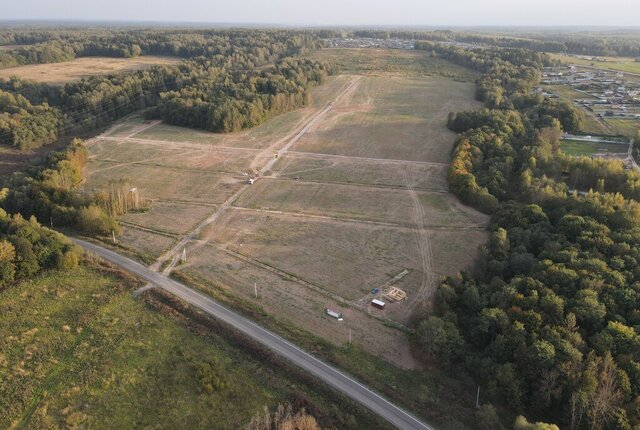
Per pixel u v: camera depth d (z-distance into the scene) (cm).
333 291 7919
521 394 5494
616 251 7606
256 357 6362
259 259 8881
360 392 5828
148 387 5869
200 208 11062
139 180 12569
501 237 8375
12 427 5278
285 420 5228
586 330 6184
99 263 8438
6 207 10381
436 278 8306
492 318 6353
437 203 11269
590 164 11419
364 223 10338
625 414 4981
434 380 6075
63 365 6169
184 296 7612
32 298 7412
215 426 5378
